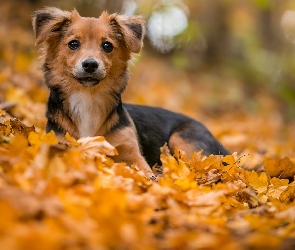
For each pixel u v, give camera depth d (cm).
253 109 1572
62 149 516
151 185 487
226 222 438
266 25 2236
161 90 1487
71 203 394
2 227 338
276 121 1476
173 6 1869
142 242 358
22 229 335
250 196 506
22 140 506
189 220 419
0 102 833
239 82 1900
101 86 648
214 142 766
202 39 2102
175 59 1834
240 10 2117
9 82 1002
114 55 661
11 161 470
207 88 1770
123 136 652
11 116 763
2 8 1478
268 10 2192
